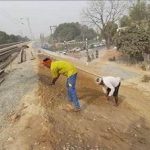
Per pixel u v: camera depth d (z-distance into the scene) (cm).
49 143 662
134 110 1127
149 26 2797
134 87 1686
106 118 942
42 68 1891
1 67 1923
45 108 847
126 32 2669
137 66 2523
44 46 6550
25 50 4694
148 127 983
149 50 2575
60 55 3812
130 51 2625
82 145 717
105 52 4097
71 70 874
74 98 904
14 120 796
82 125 828
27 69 1841
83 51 4812
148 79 1867
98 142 758
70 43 5625
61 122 793
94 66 2780
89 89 1296
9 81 1448
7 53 2825
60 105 927
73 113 896
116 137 829
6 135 712
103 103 1093
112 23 5644
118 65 2742
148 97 1423
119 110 1065
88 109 972
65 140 706
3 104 992
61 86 1247
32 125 739
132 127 945
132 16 5109
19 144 658
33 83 1233
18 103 952
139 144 827
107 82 991
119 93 1405
